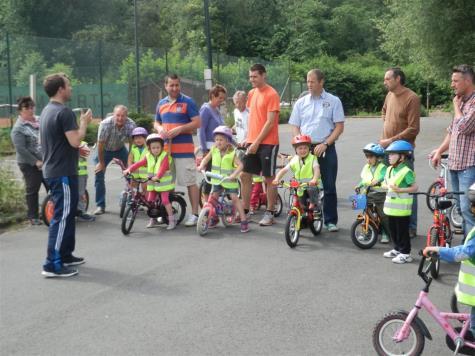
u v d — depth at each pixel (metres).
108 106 26.44
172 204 9.62
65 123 6.62
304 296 6.03
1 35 23.08
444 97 50.72
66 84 6.80
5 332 5.32
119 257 7.51
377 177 7.63
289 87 42.00
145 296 6.11
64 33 53.12
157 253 7.66
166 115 9.08
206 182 9.69
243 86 35.16
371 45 69.31
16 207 10.10
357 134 26.42
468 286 4.22
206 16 20.23
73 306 5.89
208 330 5.25
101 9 55.81
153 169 8.80
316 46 64.88
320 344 4.93
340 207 10.28
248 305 5.81
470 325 4.29
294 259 7.31
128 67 27.50
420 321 4.39
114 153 9.96
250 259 7.33
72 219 6.94
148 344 5.00
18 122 9.13
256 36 66.56
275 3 69.38
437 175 13.47
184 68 30.84
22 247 8.09
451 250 4.18
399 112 7.82
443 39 24.23
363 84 51.91
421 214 9.62
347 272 6.79
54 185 6.77
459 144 6.70
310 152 8.36
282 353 4.77
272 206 9.08
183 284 6.45
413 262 7.12
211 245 8.00
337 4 73.12
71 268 6.82
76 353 4.87
